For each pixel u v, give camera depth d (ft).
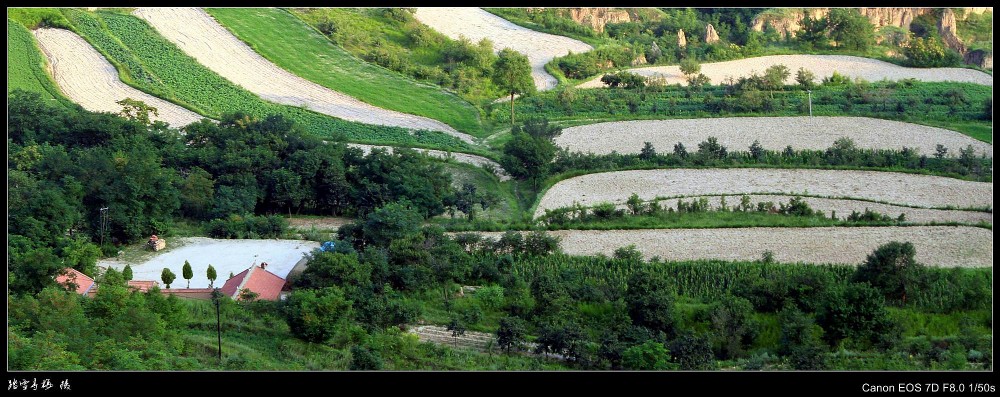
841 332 347.97
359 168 539.70
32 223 427.74
